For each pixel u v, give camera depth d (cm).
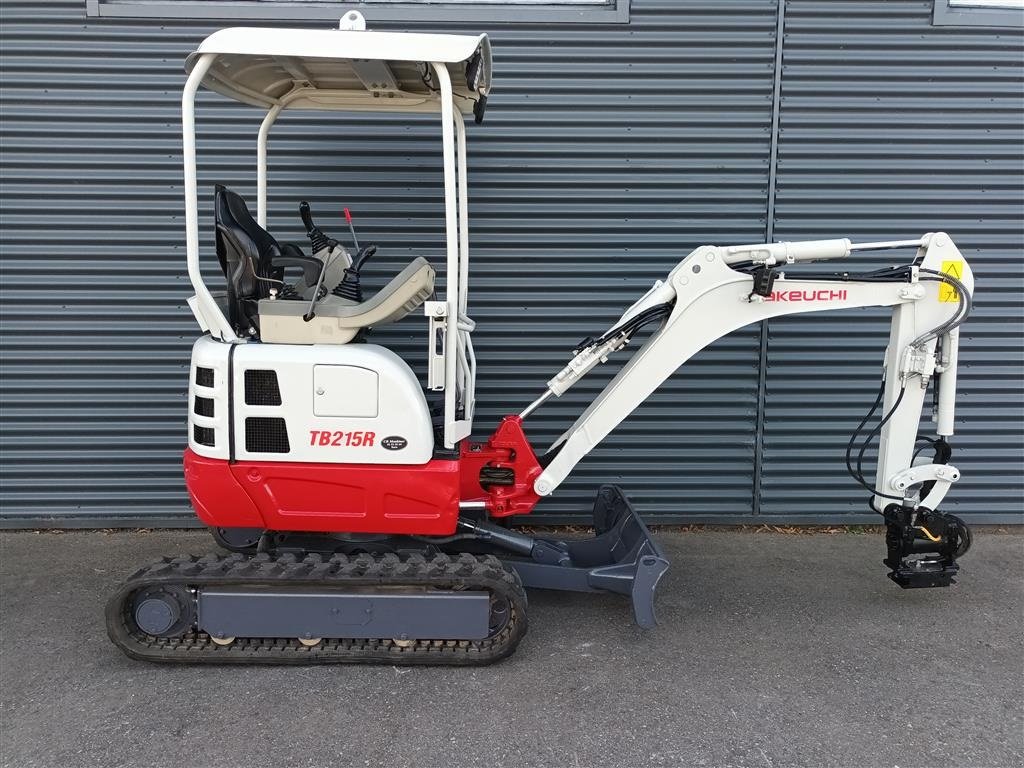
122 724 236
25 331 402
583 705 250
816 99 402
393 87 318
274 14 386
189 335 408
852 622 313
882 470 312
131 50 386
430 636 266
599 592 339
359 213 404
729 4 393
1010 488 431
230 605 263
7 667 269
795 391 421
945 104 404
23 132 388
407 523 279
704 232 410
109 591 334
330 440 271
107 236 398
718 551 394
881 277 299
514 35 392
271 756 221
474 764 219
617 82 398
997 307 419
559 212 406
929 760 224
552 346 416
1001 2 402
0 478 409
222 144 396
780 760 223
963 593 343
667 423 421
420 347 407
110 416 409
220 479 271
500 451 317
